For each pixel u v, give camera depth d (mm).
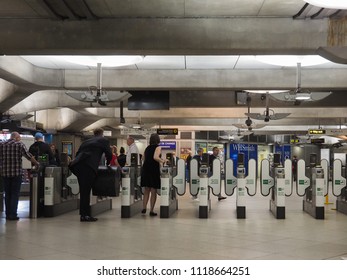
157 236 7727
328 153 42938
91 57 10523
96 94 11352
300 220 10008
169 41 8516
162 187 10180
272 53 8758
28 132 20219
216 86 13211
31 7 8094
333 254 6371
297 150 44000
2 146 9594
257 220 9945
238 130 28656
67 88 13727
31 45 8633
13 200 9680
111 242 7145
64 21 8617
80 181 9531
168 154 13328
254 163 11602
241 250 6602
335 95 15648
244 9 8102
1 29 8656
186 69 13273
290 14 8359
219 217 10414
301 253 6426
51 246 6801
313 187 10648
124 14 8375
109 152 9781
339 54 7531
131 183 10523
